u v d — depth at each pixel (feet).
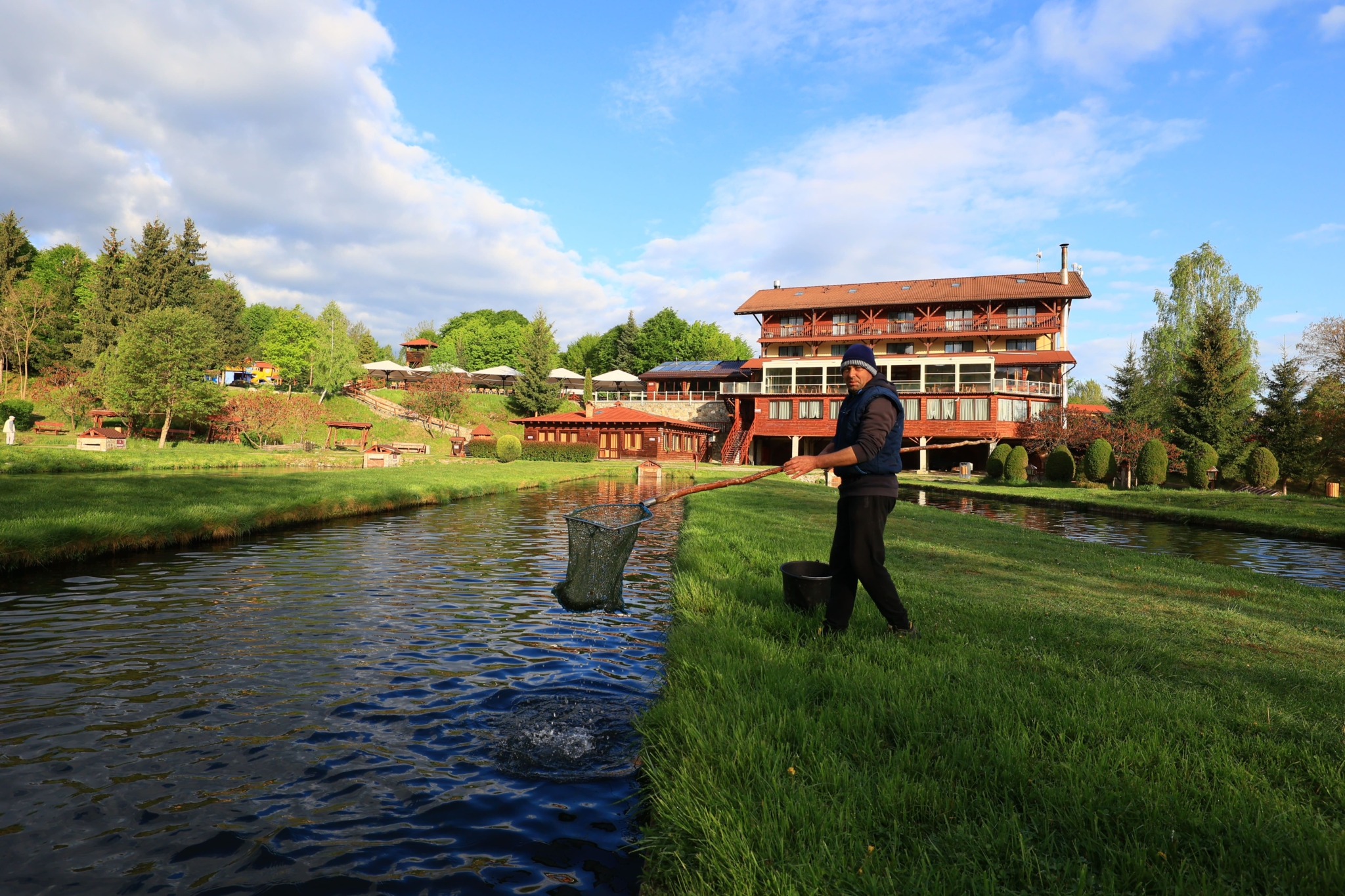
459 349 260.62
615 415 170.19
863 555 13.93
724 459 174.40
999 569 24.84
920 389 152.97
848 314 178.19
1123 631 15.53
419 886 7.77
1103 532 51.24
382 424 180.34
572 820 9.27
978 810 7.52
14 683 14.35
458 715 12.89
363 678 14.96
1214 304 140.15
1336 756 8.70
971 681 11.37
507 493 73.00
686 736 9.52
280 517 41.06
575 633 18.83
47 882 7.72
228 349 211.41
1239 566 35.09
